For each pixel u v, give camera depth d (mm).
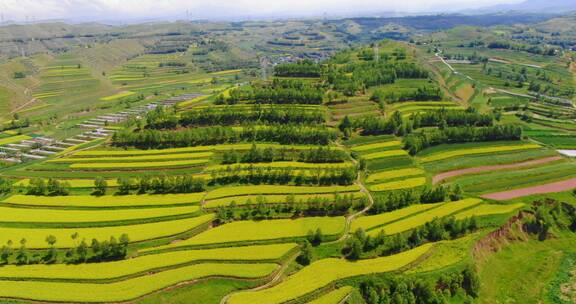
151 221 131500
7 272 108188
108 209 139250
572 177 160500
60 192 151000
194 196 145875
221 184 154750
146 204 141375
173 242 121562
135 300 98188
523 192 149500
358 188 150375
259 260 111375
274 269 108188
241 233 123562
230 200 143000
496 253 119375
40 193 151125
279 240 120562
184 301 98625
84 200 145000
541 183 156000
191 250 116125
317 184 153875
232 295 99250
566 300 106250
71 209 139750
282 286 100938
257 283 103875
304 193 147250
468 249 113250
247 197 144750
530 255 121625
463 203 138750
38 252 116875
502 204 140500
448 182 157125
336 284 101750
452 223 121188
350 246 116375
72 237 115875
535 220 131500
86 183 158000
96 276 105500
